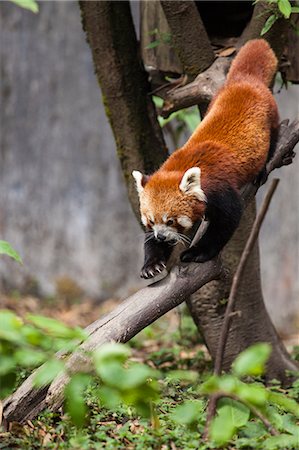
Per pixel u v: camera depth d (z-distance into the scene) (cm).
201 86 1005
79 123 1934
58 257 1964
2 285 1966
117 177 1948
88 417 766
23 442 735
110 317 805
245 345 1143
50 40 1912
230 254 1112
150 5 1134
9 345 562
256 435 750
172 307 830
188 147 879
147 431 760
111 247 1961
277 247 1928
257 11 1022
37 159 1950
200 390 647
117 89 1159
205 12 1212
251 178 893
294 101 1852
